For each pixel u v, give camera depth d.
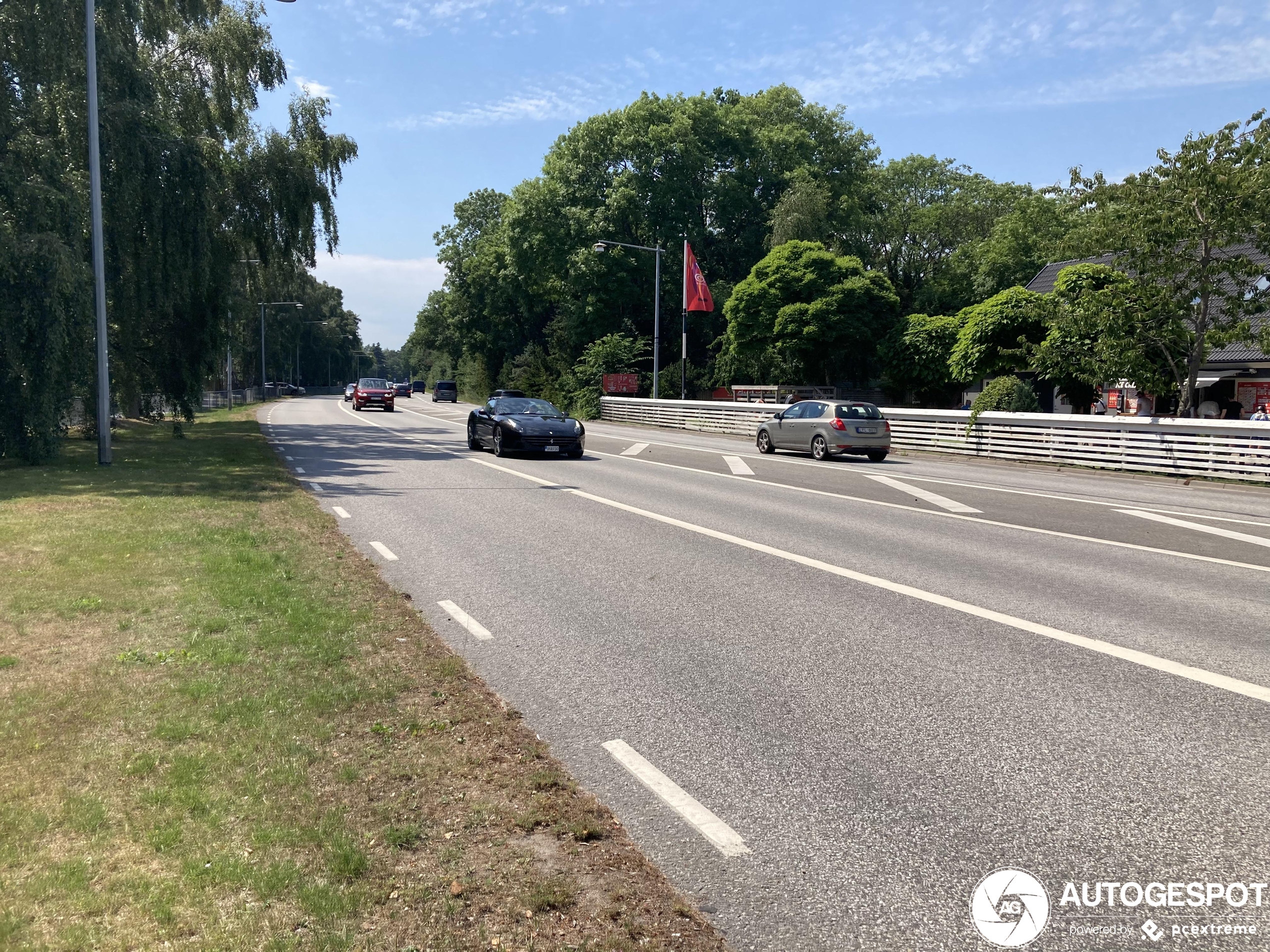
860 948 2.67
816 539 9.89
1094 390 25.61
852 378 44.44
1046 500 13.55
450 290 80.94
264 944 2.54
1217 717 4.52
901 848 3.26
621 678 5.19
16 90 18.72
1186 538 10.08
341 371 158.12
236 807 3.35
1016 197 58.62
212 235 24.03
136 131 19.75
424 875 2.95
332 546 9.00
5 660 5.00
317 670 5.00
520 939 2.62
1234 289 23.27
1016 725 4.43
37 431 17.00
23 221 16.80
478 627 6.26
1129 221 19.06
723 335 48.66
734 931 2.74
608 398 43.84
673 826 3.43
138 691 4.57
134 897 2.75
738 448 25.16
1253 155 18.09
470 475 16.53
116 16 19.28
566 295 57.22
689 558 8.77
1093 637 5.99
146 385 25.73
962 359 29.92
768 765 3.98
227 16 26.12
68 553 8.09
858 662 5.46
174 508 11.14
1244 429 15.88
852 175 58.03
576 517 11.42
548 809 3.44
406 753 3.92
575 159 54.09
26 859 2.95
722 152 55.12
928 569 8.28
